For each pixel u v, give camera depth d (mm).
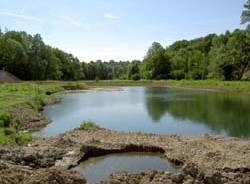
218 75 111688
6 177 17219
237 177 19125
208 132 34656
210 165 21562
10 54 119875
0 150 23062
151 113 47531
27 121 39000
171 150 25547
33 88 74375
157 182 17766
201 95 75312
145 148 26484
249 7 101125
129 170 22344
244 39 104688
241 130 35562
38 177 17453
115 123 39969
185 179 18078
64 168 21875
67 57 162500
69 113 47906
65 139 27875
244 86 88062
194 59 141750
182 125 38500
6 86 74938
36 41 129500
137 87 108000
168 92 85500
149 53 153125
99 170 22391
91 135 30547
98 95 76812
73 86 98125
